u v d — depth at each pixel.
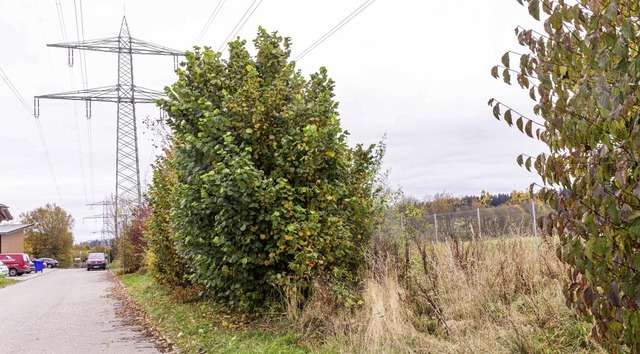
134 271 32.88
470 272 7.00
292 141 8.86
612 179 2.80
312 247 8.18
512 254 7.22
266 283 8.74
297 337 7.01
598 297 2.90
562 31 2.94
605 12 2.55
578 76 2.95
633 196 2.57
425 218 13.58
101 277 34.94
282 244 8.09
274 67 10.08
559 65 2.95
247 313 8.81
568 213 2.99
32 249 83.12
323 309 7.39
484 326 5.80
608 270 2.75
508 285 6.57
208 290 9.53
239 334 7.80
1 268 38.78
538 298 6.01
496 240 8.03
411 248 9.88
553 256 6.51
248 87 8.93
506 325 5.61
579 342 5.01
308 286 8.27
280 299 8.68
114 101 30.88
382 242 9.18
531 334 5.30
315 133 8.42
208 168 8.89
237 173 7.75
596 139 2.67
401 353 5.65
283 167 8.80
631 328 2.81
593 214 2.74
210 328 8.66
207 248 8.85
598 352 4.74
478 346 5.23
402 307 6.73
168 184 14.20
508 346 5.25
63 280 32.56
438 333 6.12
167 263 14.79
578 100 2.72
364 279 8.17
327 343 6.57
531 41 3.11
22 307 15.80
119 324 11.34
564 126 2.91
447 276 7.14
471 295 6.49
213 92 9.55
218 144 8.55
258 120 8.80
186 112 9.41
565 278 5.88
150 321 11.06
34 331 10.58
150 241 15.58
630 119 2.59
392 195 12.73
